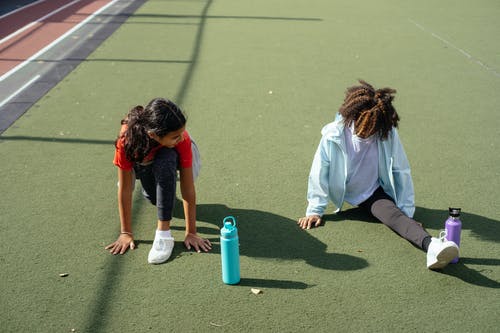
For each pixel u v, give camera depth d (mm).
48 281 2859
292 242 3184
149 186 3279
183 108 5340
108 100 5566
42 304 2693
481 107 5422
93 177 3953
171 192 2949
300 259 3027
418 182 3883
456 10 10422
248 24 9141
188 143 3035
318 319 2574
